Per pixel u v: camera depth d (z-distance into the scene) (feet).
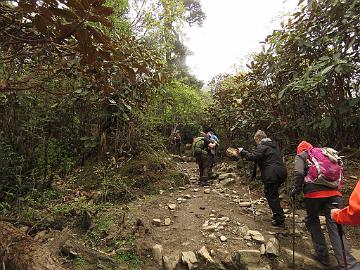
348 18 16.37
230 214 17.19
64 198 18.67
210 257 13.25
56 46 8.07
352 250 13.73
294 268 13.12
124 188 19.43
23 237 10.25
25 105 21.01
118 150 22.43
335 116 19.54
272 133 24.40
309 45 18.69
